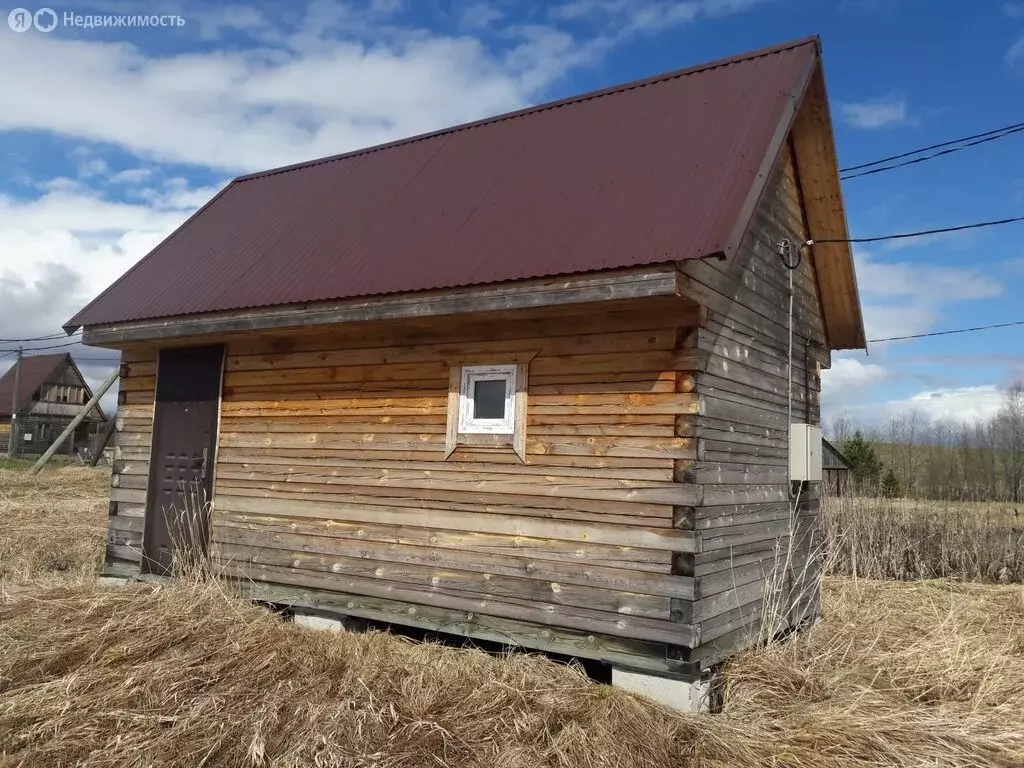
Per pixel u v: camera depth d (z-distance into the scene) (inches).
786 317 305.6
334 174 371.9
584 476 233.5
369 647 244.7
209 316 293.1
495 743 181.9
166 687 209.0
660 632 215.9
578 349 239.0
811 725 195.2
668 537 217.9
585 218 236.4
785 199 303.7
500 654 243.3
